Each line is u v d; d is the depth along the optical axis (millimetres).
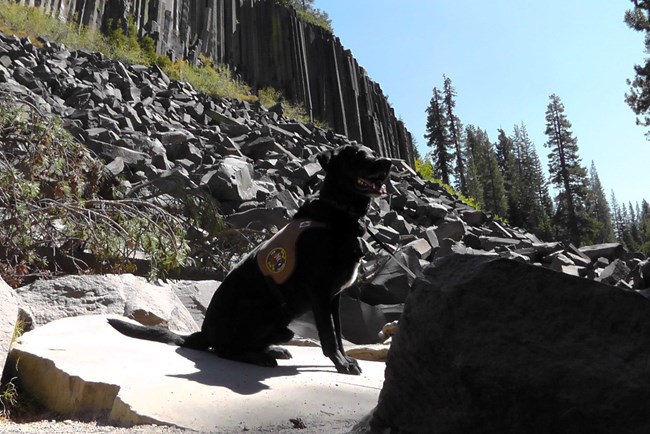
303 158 17188
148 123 15031
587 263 13352
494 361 2402
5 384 3963
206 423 3309
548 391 2305
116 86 17906
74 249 7613
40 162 7203
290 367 4754
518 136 98000
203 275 8617
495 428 2391
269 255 4664
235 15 32469
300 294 4641
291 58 33094
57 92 15516
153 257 7242
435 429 2521
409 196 16391
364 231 4719
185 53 28562
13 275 6387
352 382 4309
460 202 20766
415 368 2596
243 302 4758
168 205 8727
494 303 2457
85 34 23641
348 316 7707
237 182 11828
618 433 2189
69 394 3725
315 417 3492
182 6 29625
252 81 31641
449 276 2590
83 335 4719
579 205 67812
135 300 5957
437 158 65500
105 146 11422
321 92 33688
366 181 4508
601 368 2246
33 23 21562
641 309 2246
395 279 9172
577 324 2328
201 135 16250
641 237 94625
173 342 5016
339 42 35688
